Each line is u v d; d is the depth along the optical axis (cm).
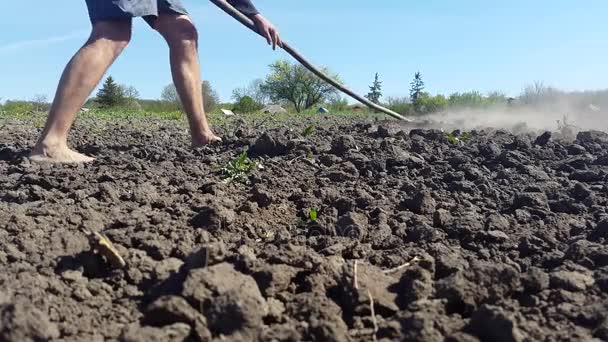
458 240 113
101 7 174
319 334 75
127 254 95
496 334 74
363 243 111
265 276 86
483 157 192
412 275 89
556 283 89
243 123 461
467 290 85
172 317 75
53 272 90
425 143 209
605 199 142
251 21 215
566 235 118
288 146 198
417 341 74
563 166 178
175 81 205
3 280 86
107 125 402
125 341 70
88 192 138
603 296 86
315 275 90
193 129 212
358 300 83
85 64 172
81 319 79
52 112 174
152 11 182
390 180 159
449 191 151
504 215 129
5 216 115
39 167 166
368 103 276
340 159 180
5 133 298
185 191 141
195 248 100
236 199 138
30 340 70
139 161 182
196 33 206
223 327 74
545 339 76
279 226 121
